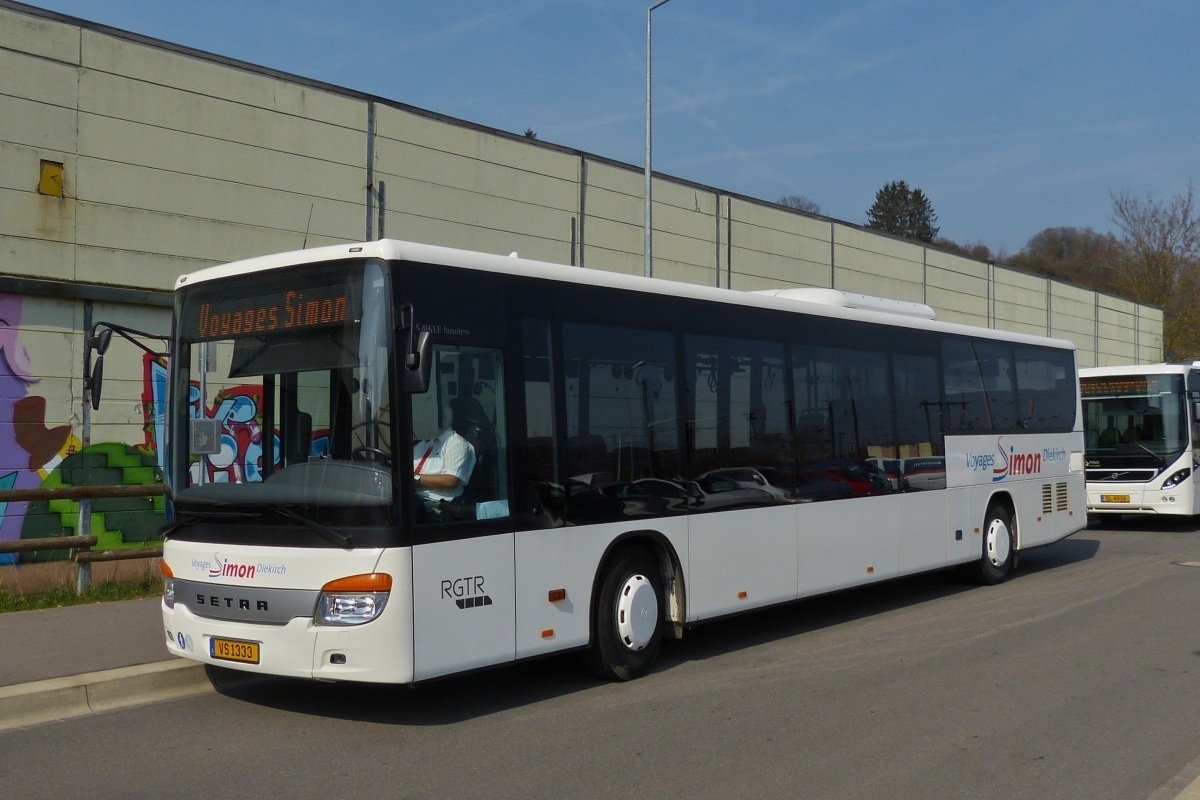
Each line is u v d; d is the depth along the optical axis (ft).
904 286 91.61
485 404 22.41
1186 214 172.55
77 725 21.63
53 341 39.83
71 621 29.19
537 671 26.84
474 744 20.44
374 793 17.57
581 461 24.50
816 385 32.63
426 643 20.54
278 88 45.88
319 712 22.77
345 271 21.34
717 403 28.76
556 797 17.46
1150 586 41.04
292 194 46.34
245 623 21.08
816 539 31.83
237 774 18.57
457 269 22.25
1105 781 18.45
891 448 35.78
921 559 36.88
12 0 38.17
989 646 29.96
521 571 22.72
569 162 59.88
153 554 33.63
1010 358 43.73
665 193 66.90
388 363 20.65
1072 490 47.60
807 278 79.51
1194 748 20.38
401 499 20.31
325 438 21.15
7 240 38.14
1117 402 64.49
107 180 40.70
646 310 26.86
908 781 18.38
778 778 18.49
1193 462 62.90
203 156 43.42
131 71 41.32
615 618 25.50
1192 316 167.12
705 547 27.78
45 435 39.65
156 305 42.50
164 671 24.06
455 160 53.26
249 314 22.57
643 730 21.48
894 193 312.09
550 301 24.25
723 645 30.50
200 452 22.71
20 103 38.45
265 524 21.12
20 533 39.09
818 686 25.31
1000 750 20.22
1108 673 26.61
